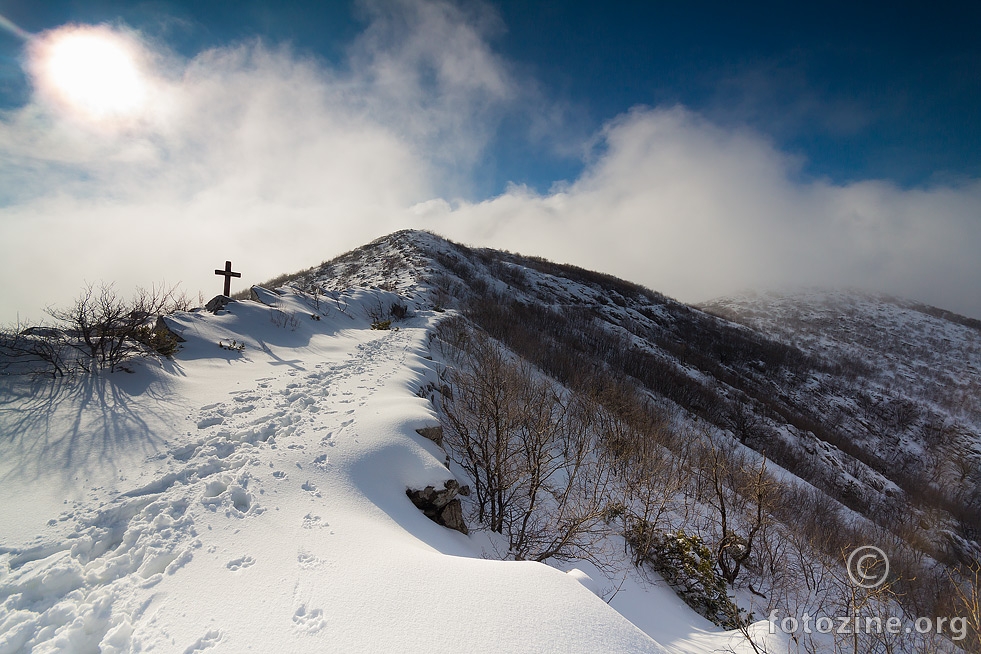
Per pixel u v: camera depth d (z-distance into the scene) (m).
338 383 8.91
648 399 22.44
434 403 9.99
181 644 2.71
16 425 5.40
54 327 7.77
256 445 5.63
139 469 4.95
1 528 3.80
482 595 3.22
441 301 25.62
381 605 3.02
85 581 3.32
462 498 7.88
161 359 8.30
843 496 25.69
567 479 10.95
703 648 5.98
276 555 3.58
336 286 35.25
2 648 2.70
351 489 4.96
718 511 12.10
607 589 6.92
